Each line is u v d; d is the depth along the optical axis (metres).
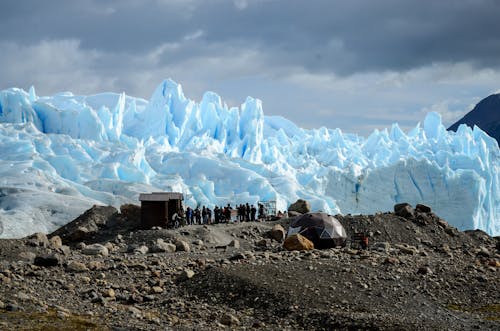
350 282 26.39
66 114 139.25
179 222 49.19
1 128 122.44
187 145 149.88
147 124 157.88
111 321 20.28
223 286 25.80
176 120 159.12
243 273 26.86
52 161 109.62
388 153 169.38
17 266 28.33
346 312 22.78
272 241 43.81
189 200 104.62
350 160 167.38
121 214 50.62
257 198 108.81
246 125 158.00
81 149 118.12
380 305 23.91
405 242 44.03
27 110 138.88
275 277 26.50
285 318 22.42
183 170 126.38
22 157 108.56
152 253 37.34
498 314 23.92
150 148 139.38
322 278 26.70
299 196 120.81
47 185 93.25
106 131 142.12
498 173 156.50
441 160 154.00
